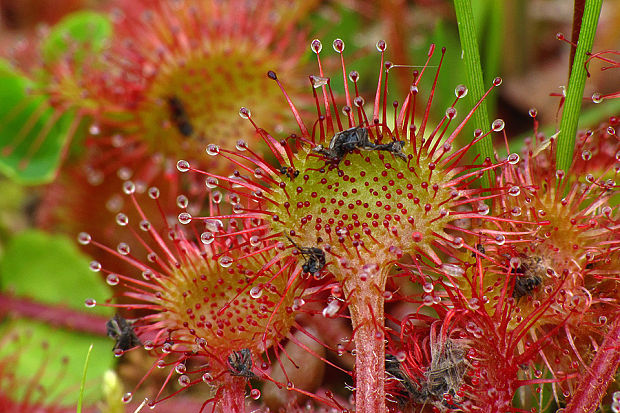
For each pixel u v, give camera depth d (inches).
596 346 3.8
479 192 3.9
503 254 3.9
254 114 4.5
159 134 4.5
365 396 3.7
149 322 4.1
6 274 4.6
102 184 4.6
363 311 3.8
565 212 3.9
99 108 4.5
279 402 4.1
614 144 4.1
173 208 4.5
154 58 4.5
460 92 3.8
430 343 3.8
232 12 4.6
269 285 3.8
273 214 3.8
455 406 3.8
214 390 3.9
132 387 4.5
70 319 4.6
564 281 3.8
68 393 4.4
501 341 3.8
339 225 3.8
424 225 3.8
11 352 4.5
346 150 3.8
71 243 4.6
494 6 4.5
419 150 3.8
